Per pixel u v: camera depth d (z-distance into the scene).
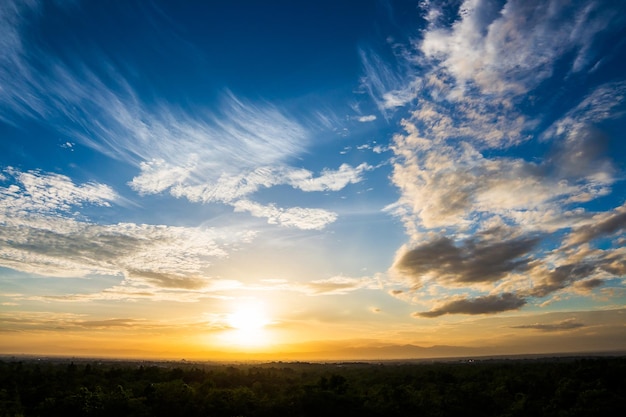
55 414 67.94
